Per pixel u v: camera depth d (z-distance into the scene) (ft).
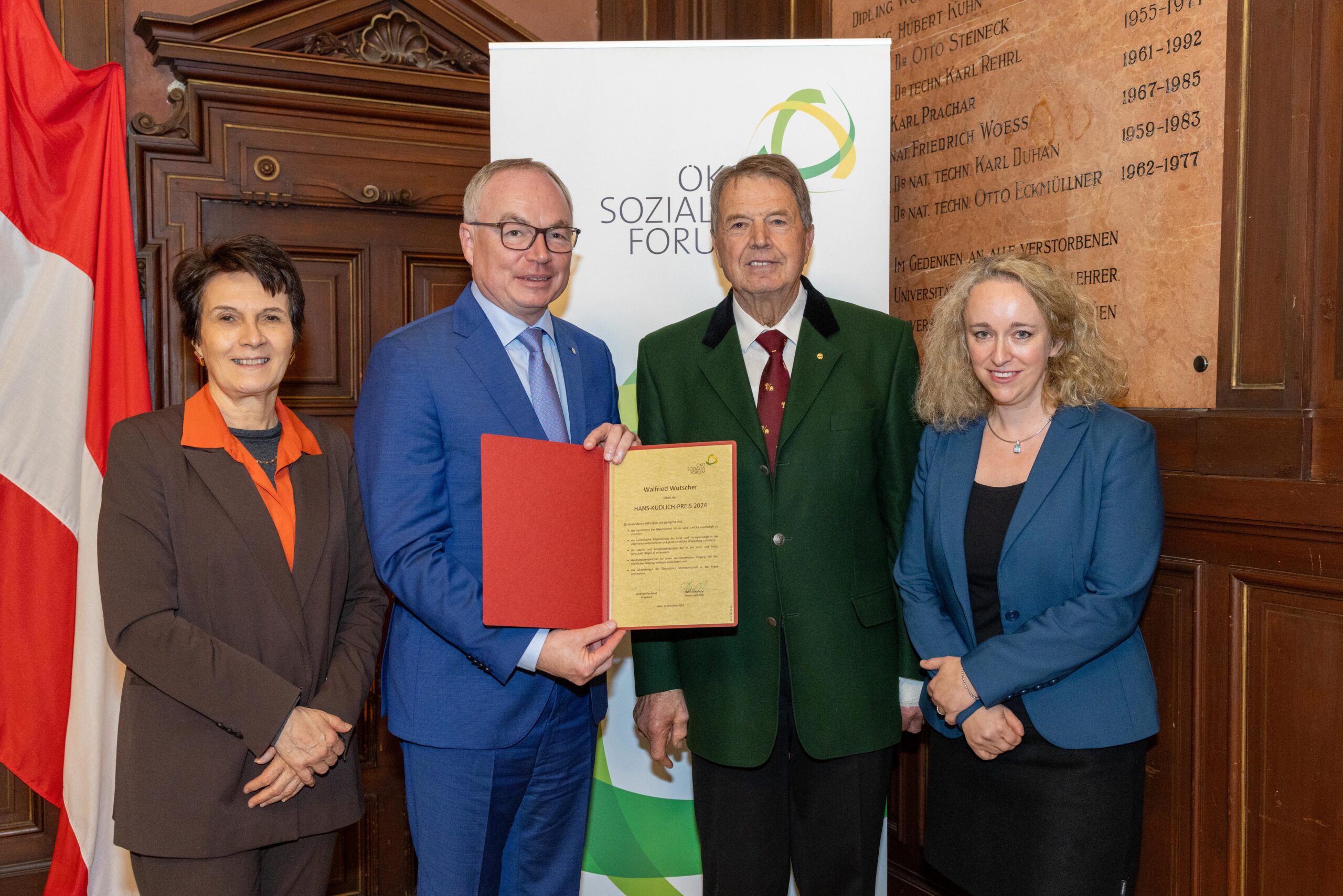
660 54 7.91
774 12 10.48
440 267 9.89
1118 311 7.24
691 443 5.69
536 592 5.34
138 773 4.97
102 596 5.02
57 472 7.97
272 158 8.99
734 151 7.95
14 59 7.75
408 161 9.53
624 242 7.98
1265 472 6.20
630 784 8.20
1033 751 5.58
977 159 8.46
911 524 6.28
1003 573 5.68
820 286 7.96
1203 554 6.61
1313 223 5.98
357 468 5.69
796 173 6.40
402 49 9.52
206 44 8.57
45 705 8.07
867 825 6.36
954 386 6.04
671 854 8.23
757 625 6.31
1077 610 5.40
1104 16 7.25
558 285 5.84
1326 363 5.96
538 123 7.91
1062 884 5.43
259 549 5.20
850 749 6.21
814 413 6.33
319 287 9.39
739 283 6.33
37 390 7.91
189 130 8.66
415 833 5.80
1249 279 6.34
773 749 6.27
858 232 7.95
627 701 8.14
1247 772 6.39
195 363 8.77
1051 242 7.78
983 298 5.64
